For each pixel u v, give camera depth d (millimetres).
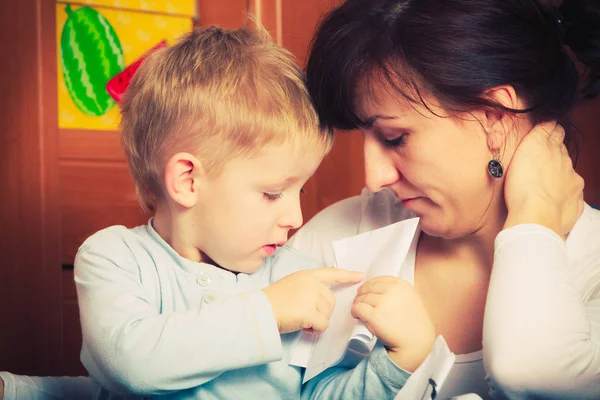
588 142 1942
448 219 1032
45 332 1783
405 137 987
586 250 1042
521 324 891
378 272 1056
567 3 1106
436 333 1136
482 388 1083
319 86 1031
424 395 946
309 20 1872
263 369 1029
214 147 999
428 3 966
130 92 1118
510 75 972
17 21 1756
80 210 1828
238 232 1012
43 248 1783
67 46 1818
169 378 902
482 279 1116
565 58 1067
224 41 1091
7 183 1760
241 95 1006
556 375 878
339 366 1094
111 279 979
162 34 1873
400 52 951
